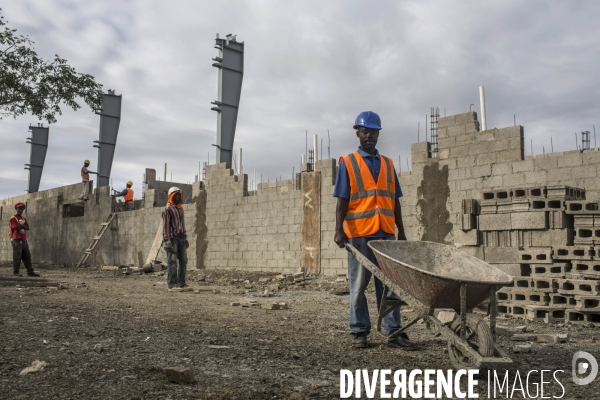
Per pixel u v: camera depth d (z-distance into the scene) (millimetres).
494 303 4258
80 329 5641
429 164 13539
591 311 7277
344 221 5742
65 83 17391
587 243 8000
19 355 4293
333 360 4789
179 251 12477
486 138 12562
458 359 4410
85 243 27828
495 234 9156
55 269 24375
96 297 9703
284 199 17609
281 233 17609
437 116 14422
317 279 15328
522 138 12062
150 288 12766
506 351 5355
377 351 5242
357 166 5656
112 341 5105
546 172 11508
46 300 8594
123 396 3377
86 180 27688
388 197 5695
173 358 4531
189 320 6938
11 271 20703
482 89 13258
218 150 21203
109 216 25844
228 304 9398
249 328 6488
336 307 9445
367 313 5488
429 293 4426
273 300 10672
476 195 12617
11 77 16422
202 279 16969
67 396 3316
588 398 3719
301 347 5332
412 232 13781
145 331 5793
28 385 3496
